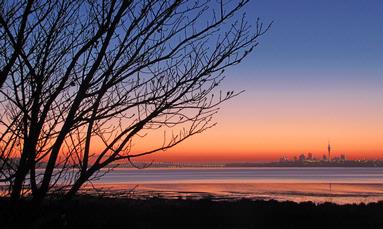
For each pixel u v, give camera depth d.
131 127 3.59
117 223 29.52
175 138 3.74
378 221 41.28
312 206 50.94
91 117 3.47
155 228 33.69
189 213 43.31
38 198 3.24
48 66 3.60
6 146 3.47
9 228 3.15
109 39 3.35
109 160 3.52
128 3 3.38
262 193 93.81
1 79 3.16
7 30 3.22
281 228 38.00
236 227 37.88
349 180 183.62
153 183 146.12
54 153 3.29
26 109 3.41
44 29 3.66
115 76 3.47
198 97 3.69
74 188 3.38
